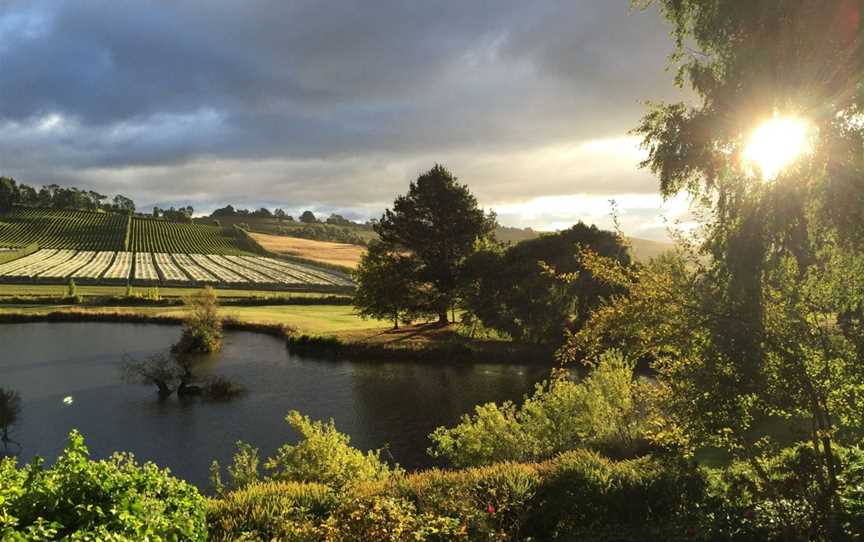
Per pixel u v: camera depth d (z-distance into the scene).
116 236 167.50
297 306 85.81
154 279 109.62
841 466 8.87
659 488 10.84
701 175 12.85
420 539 7.52
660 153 12.96
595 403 17.86
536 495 10.88
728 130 11.53
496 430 17.19
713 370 8.77
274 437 28.09
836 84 10.29
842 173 9.90
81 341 55.66
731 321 8.79
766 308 8.71
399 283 59.28
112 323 67.81
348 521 7.80
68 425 30.11
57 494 5.71
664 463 11.70
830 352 8.36
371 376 40.78
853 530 7.77
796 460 8.91
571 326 44.78
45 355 48.62
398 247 62.66
